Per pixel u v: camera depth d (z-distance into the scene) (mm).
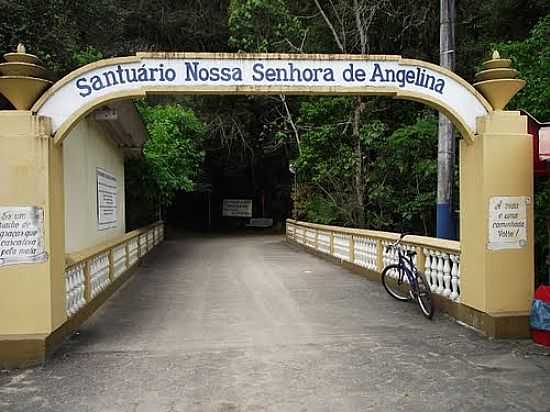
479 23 19062
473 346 7164
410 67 7852
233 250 22375
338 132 20906
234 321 8688
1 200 6773
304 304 10016
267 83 7613
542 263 10789
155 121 22422
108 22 16969
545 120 10367
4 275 6777
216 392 5621
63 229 7457
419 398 5434
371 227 20594
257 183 39219
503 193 7688
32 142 6820
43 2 10906
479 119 7816
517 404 5289
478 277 7812
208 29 30406
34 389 5809
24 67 6883
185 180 21828
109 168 13992
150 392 5648
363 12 20656
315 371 6223
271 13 21578
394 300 10328
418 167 17734
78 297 8555
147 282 13008
